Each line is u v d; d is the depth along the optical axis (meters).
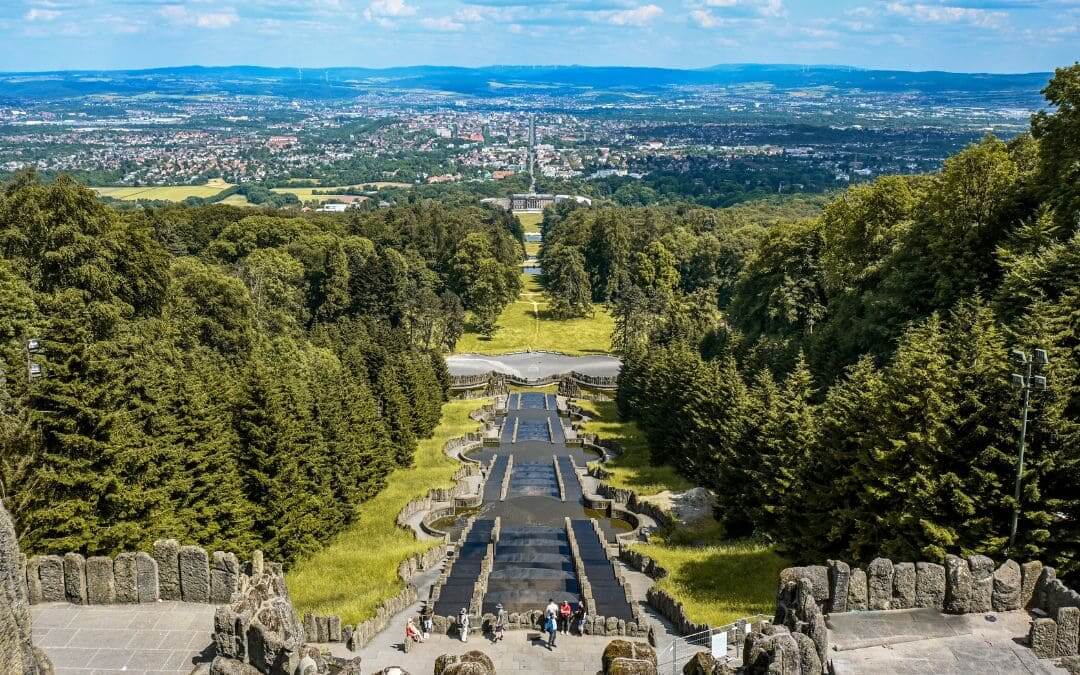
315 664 28.09
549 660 48.62
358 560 70.44
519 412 140.88
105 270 98.50
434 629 52.97
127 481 59.06
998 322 63.31
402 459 104.38
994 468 45.84
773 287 125.44
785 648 24.34
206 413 65.88
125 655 31.72
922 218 91.88
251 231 194.75
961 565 28.84
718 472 76.25
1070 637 26.55
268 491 68.25
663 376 103.19
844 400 58.12
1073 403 45.88
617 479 97.56
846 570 28.52
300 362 111.56
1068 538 43.44
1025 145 95.12
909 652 26.58
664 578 63.19
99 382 57.66
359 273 176.00
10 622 23.84
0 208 98.75
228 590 35.25
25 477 55.41
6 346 76.56
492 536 76.75
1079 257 61.53
